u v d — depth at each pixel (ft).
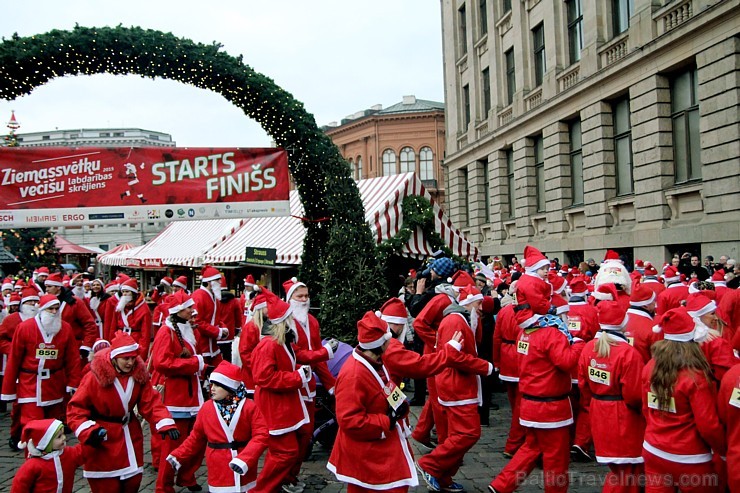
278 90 28.86
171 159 30.19
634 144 61.41
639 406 15.34
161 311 36.06
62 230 162.20
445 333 19.67
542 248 80.74
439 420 21.57
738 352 20.13
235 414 16.30
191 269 79.61
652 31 58.18
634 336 18.85
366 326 14.57
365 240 29.84
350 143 176.24
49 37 26.13
